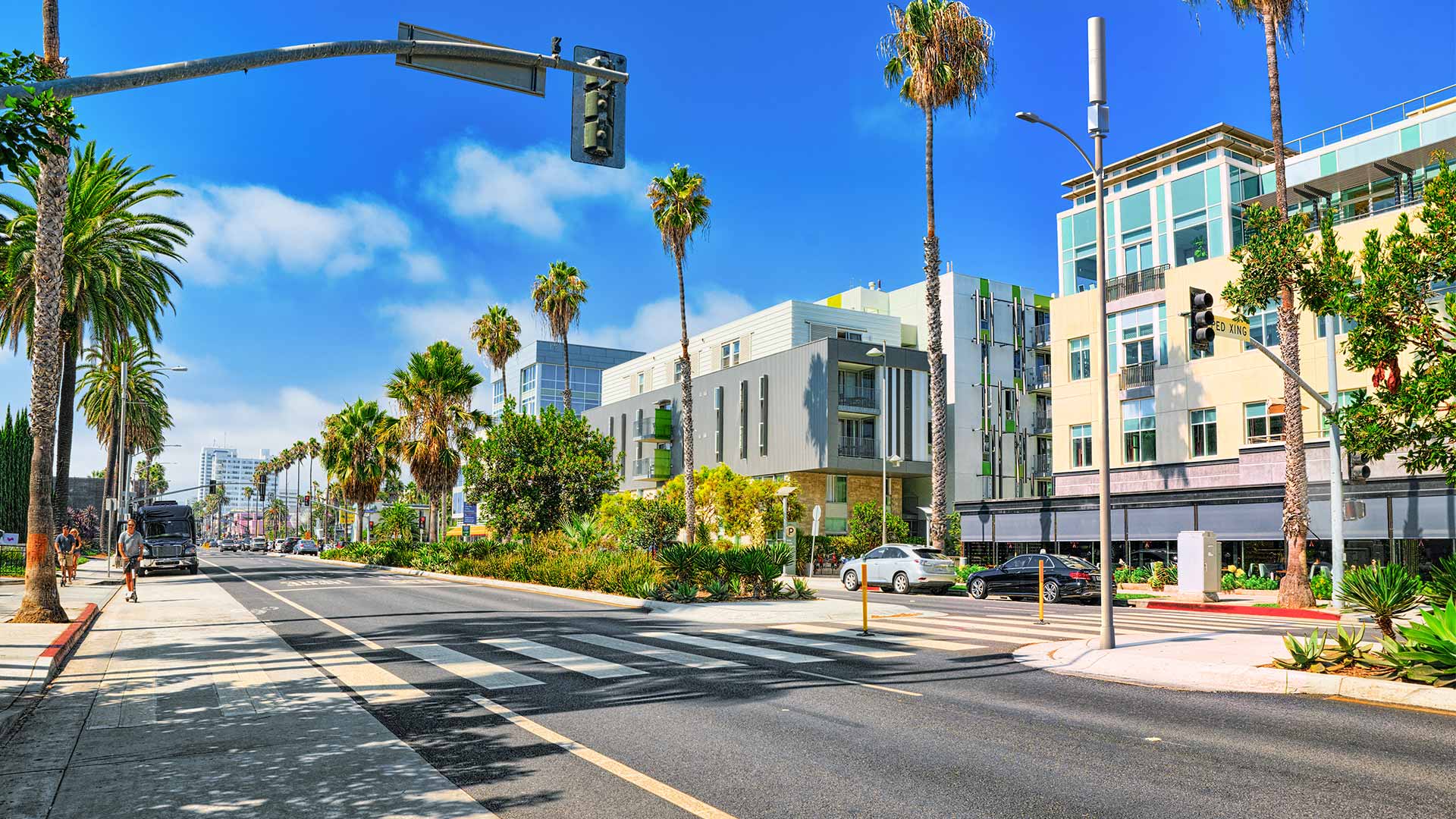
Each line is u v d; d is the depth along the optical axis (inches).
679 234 1691.7
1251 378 1326.3
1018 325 2321.6
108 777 237.1
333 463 2714.1
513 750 262.4
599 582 959.0
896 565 1155.9
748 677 396.2
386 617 687.1
